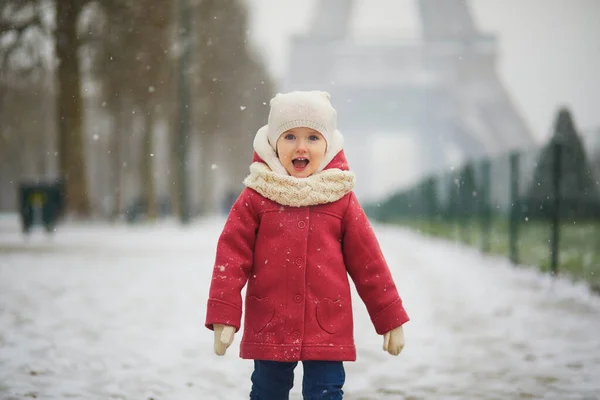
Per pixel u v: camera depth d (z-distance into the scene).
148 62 21.17
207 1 27.55
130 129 38.94
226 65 31.36
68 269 10.98
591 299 7.90
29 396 4.04
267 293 3.25
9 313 6.95
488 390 4.47
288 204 3.29
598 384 4.61
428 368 5.05
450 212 18.47
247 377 4.71
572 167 11.58
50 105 44.69
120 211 37.34
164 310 7.33
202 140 42.84
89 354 5.24
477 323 6.79
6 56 13.65
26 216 17.89
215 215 54.03
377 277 3.32
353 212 3.38
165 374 4.74
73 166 23.81
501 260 12.13
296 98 3.35
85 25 16.94
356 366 5.10
